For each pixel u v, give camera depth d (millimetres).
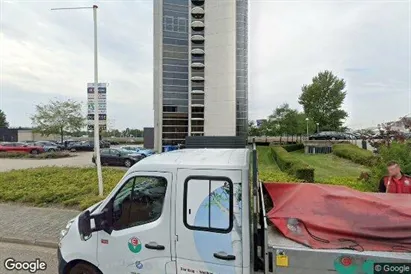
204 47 46906
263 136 49781
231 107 45844
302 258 2572
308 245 2633
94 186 9570
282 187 3797
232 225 2785
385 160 6891
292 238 2750
